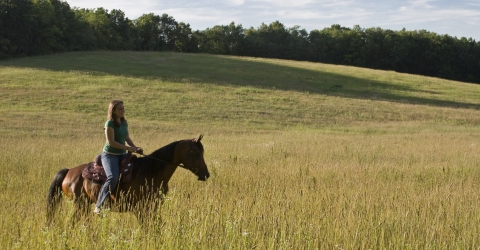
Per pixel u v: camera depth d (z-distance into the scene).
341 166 14.70
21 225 6.86
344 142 23.89
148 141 24.41
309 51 120.56
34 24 75.56
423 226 7.52
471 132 34.69
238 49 123.12
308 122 39.12
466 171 14.12
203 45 121.38
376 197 9.45
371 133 34.09
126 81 52.12
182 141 7.95
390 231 7.18
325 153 18.33
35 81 49.59
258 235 6.58
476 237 7.08
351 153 18.62
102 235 6.23
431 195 9.73
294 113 42.22
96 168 7.75
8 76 51.38
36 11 77.38
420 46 115.56
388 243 6.80
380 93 57.38
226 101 45.66
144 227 6.97
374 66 118.44
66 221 6.55
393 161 16.80
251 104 45.00
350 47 118.62
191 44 121.25
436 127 37.91
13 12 72.62
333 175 12.88
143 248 6.04
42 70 56.22
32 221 7.03
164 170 7.85
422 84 66.62
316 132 34.06
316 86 59.31
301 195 9.38
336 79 65.00
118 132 7.69
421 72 116.81
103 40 94.38
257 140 25.95
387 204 8.59
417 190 11.05
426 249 6.54
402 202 9.03
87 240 6.15
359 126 38.00
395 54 115.31
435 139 26.95
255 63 74.00
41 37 78.38
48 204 7.88
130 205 7.67
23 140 23.34
